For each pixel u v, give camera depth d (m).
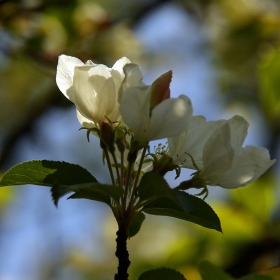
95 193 3.69
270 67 7.57
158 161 3.82
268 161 3.87
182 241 7.41
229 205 7.52
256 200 7.34
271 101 7.71
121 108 3.60
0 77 12.04
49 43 10.27
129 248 8.20
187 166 3.93
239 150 3.87
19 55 10.09
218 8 12.26
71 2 10.41
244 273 7.02
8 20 9.94
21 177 3.82
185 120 3.63
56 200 3.23
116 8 13.31
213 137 3.76
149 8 12.68
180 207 3.68
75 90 3.89
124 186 3.90
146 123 3.63
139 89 3.57
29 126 11.67
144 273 3.74
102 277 10.17
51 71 10.27
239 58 11.22
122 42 11.12
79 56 10.59
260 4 10.94
